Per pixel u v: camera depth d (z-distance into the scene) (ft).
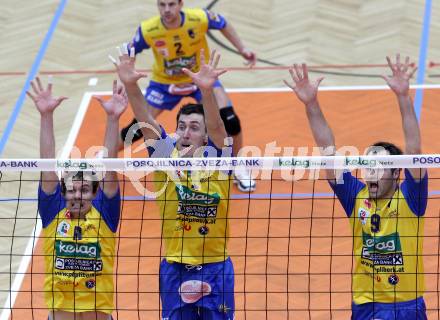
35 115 96.73
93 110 96.99
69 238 56.18
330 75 100.89
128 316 68.95
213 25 84.28
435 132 90.38
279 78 101.09
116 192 55.77
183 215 58.08
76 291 56.44
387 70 101.40
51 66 104.68
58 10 115.55
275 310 69.31
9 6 117.29
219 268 58.59
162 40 82.89
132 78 58.29
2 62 105.91
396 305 54.44
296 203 81.66
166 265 59.06
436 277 70.90
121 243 77.46
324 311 69.00
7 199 81.87
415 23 109.81
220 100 81.71
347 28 109.60
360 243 55.06
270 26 110.42
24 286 72.79
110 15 114.32
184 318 59.26
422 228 54.39
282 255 75.46
